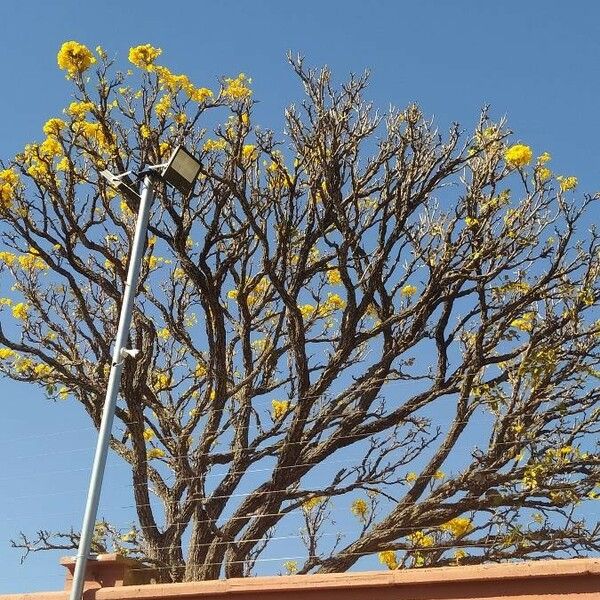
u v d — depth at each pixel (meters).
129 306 6.91
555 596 6.30
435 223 11.88
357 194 11.54
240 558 10.64
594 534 10.05
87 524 6.55
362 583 6.84
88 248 11.52
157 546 10.97
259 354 13.59
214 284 11.58
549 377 10.62
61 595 7.80
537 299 11.23
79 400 12.25
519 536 9.97
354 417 11.27
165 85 11.91
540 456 10.28
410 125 11.65
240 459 11.28
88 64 11.55
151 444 13.66
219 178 11.12
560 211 11.39
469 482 10.54
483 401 10.67
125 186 7.49
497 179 11.55
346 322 11.41
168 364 13.98
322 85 11.71
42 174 11.41
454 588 6.61
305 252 11.59
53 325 13.13
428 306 11.46
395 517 10.62
